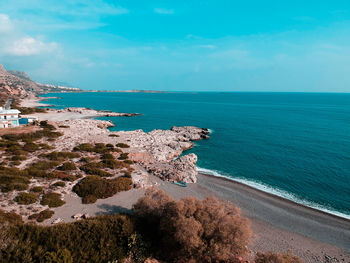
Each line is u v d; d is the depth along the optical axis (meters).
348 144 68.12
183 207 20.30
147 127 103.19
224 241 17.70
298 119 120.00
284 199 36.28
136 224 20.73
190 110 168.75
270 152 61.41
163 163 48.28
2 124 68.06
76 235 18.05
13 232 17.34
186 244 17.47
